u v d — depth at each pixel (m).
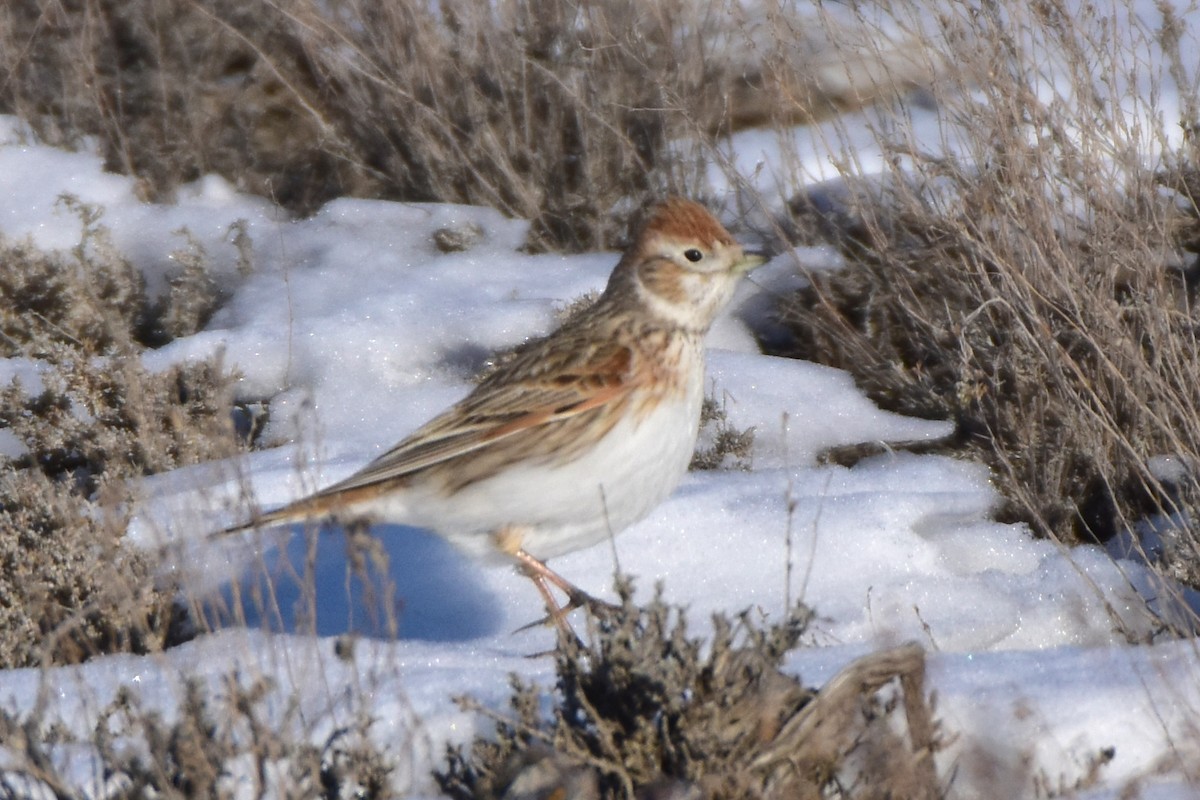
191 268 17.19
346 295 17.03
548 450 11.11
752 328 16.86
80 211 18.30
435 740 9.04
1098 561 12.46
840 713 8.23
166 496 13.15
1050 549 12.86
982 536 12.91
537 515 11.26
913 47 16.55
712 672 8.45
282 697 9.58
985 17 14.80
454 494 11.27
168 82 19.95
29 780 8.62
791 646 8.84
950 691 9.08
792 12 18.69
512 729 8.60
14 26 20.80
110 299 17.00
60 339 16.62
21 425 14.38
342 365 15.66
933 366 15.55
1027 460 13.70
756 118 19.84
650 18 19.03
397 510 11.34
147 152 19.50
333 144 19.53
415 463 11.09
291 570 10.21
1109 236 13.50
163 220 18.52
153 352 15.79
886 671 8.27
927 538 12.91
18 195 18.72
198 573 11.59
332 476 13.70
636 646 8.58
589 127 18.44
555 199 18.83
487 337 16.00
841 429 14.89
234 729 8.95
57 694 9.82
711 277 11.28
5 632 10.77
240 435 15.00
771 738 8.37
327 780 8.31
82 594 11.12
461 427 11.15
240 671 9.96
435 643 10.80
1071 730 8.77
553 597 11.63
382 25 19.11
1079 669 9.38
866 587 12.20
